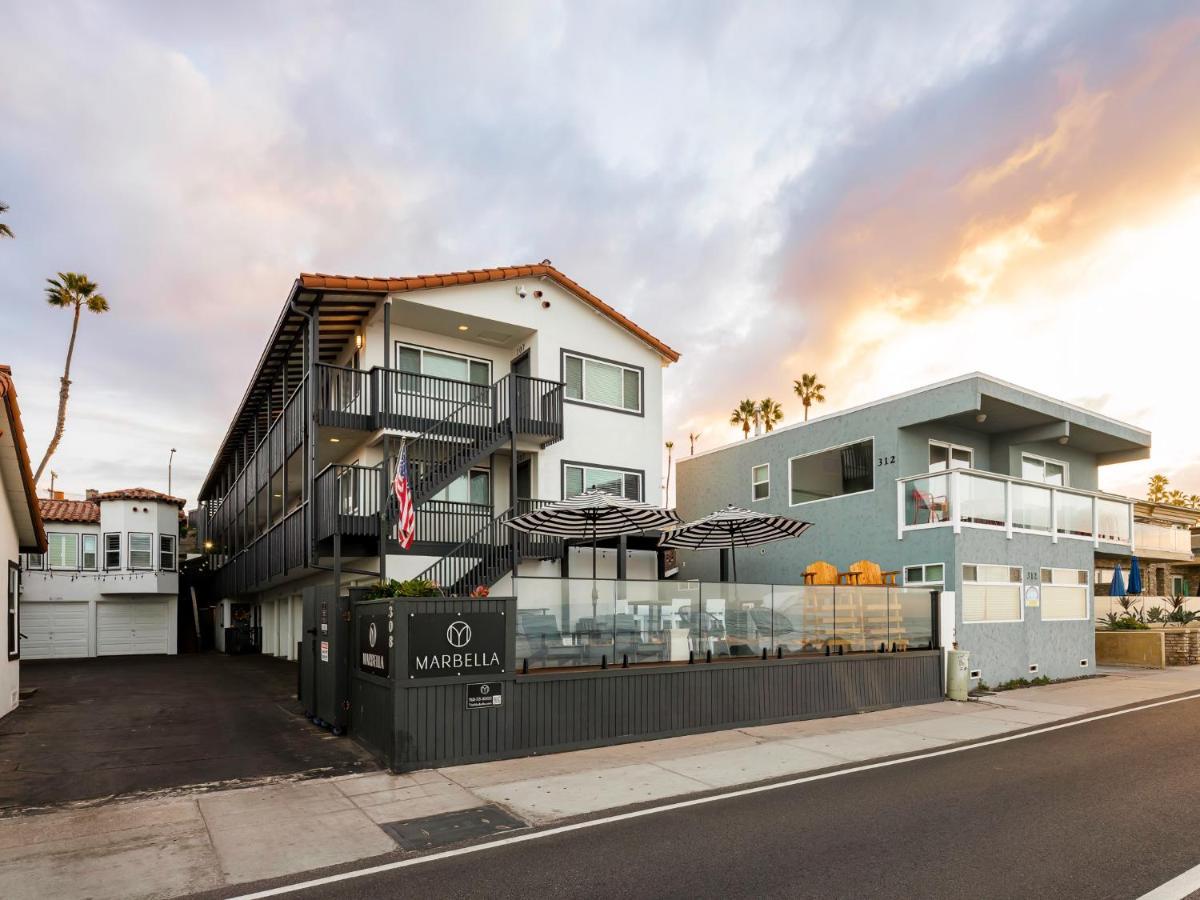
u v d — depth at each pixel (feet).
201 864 18.89
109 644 95.30
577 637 33.94
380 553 46.75
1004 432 67.41
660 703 35.09
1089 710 43.21
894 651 45.96
